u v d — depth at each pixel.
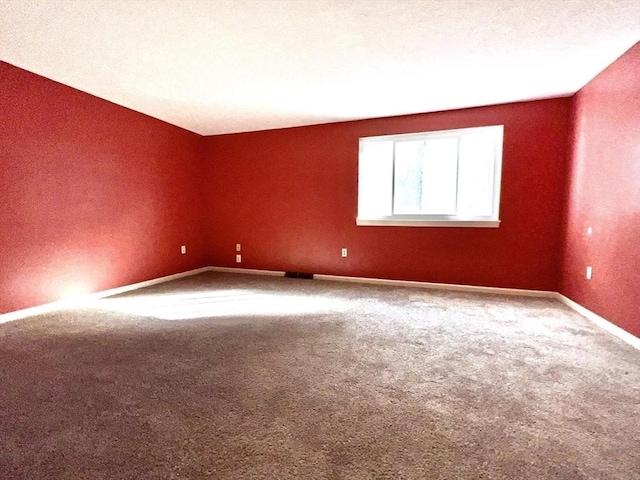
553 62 2.86
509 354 2.28
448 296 3.88
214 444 1.39
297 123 4.75
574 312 3.28
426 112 4.23
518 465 1.27
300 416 1.58
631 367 2.09
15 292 3.03
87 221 3.66
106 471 1.24
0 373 2.00
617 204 2.69
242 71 3.07
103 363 2.14
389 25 2.31
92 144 3.68
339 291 4.12
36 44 2.58
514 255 3.97
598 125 3.02
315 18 2.23
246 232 5.29
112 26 2.32
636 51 2.50
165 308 3.39
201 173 5.43
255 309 3.35
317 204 4.85
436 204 4.34
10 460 1.29
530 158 3.83
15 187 3.00
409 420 1.55
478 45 2.59
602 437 1.44
